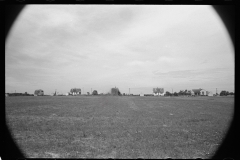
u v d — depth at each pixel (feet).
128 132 34.60
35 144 27.09
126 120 47.62
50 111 62.49
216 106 88.07
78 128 37.40
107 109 72.79
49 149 25.21
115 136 31.86
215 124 42.70
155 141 29.12
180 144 27.68
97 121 45.52
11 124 39.50
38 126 38.55
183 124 42.80
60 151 24.49
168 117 53.62
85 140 29.50
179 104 100.53
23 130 35.12
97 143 27.96
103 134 33.09
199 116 55.57
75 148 25.57
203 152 24.54
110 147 26.21
